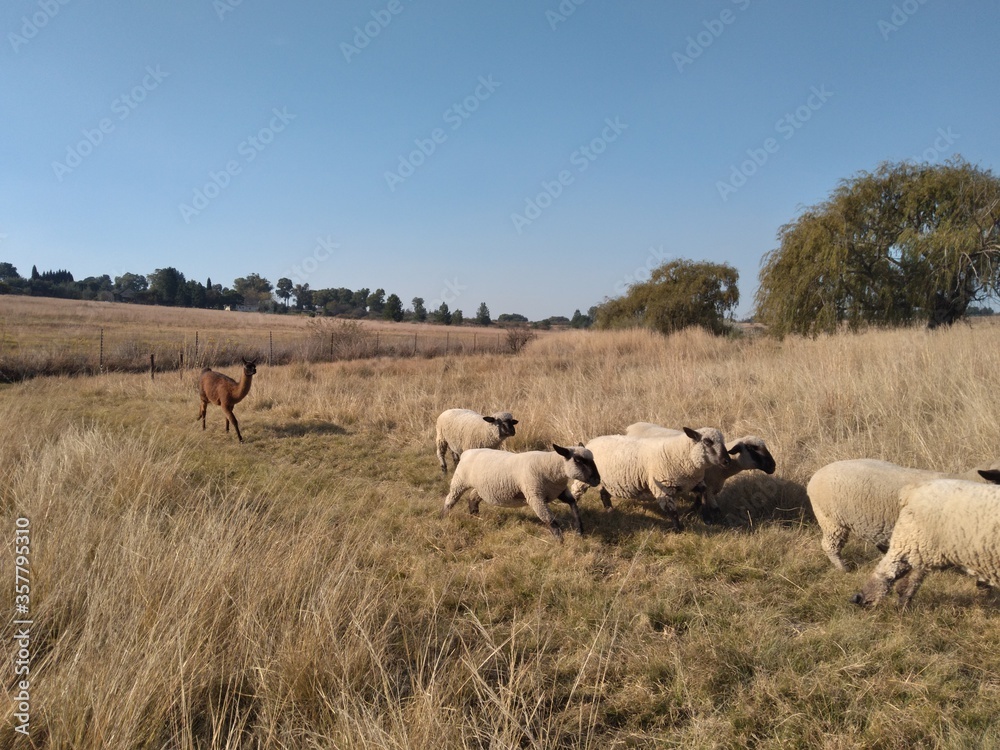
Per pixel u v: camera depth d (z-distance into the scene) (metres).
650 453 6.51
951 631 4.05
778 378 11.21
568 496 6.38
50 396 15.16
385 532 6.19
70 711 2.94
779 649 3.87
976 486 4.06
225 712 3.24
